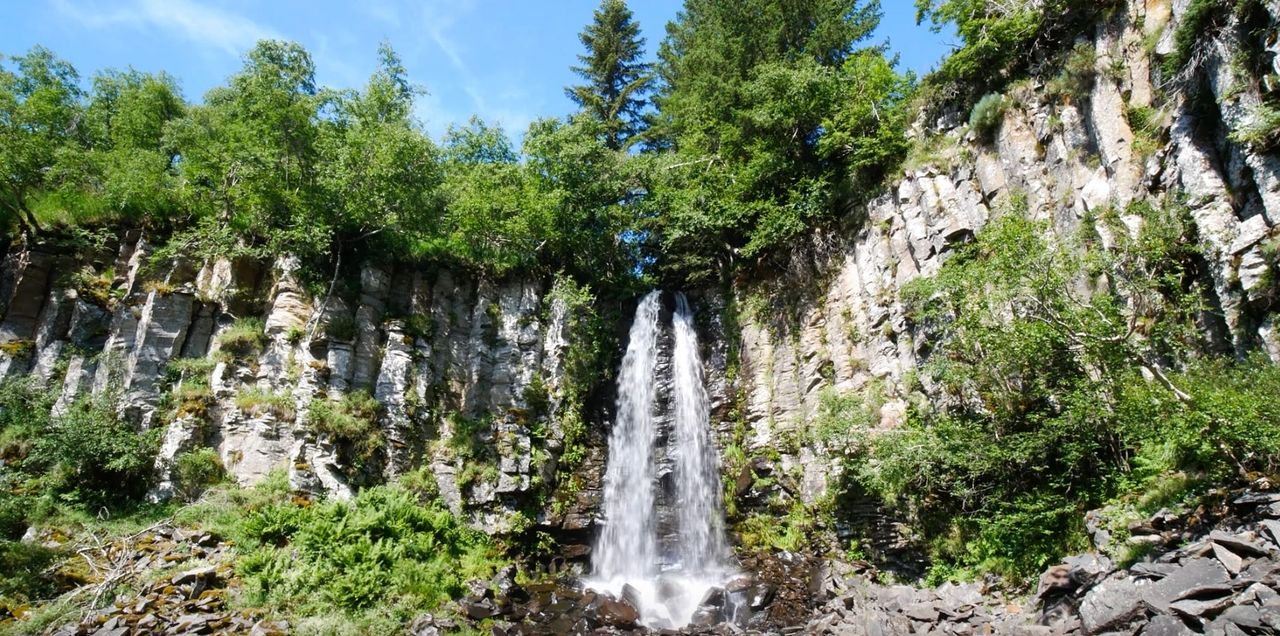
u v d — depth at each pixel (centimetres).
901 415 1898
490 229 2555
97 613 1348
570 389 2445
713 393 2580
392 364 2238
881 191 2267
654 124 3756
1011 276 1476
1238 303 1280
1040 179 1834
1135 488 1248
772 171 2539
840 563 1822
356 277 2339
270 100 2130
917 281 1841
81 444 1797
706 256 2872
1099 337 1356
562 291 2533
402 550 1703
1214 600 887
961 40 2339
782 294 2502
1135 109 1636
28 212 2227
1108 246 1534
